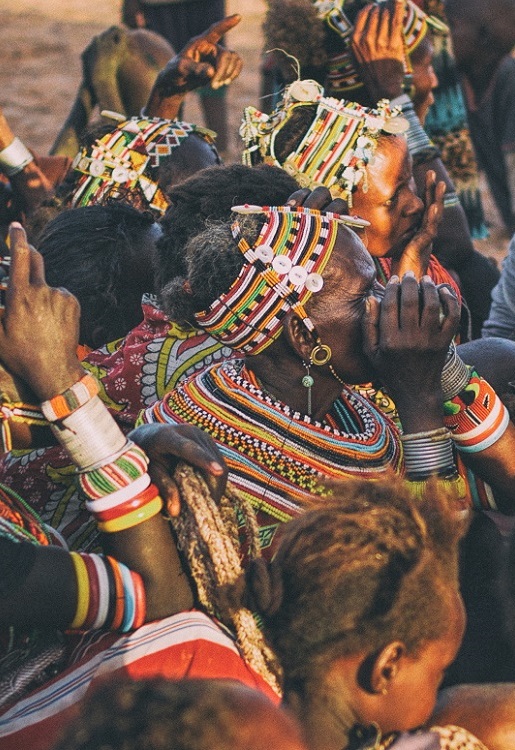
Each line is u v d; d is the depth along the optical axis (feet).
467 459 7.91
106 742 4.16
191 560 6.39
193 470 6.48
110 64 16.94
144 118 11.05
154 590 6.38
